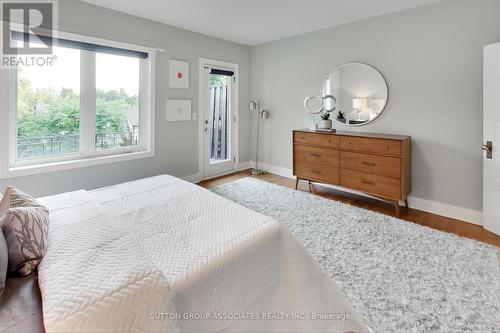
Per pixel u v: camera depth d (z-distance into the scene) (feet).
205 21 12.32
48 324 2.72
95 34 10.46
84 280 3.27
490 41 8.96
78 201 5.87
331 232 8.82
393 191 10.30
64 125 10.44
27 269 3.69
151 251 4.16
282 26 13.00
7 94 8.87
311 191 13.32
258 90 17.04
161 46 12.60
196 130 14.73
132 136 12.42
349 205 11.28
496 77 8.34
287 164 16.03
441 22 9.91
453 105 9.90
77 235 4.37
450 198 10.25
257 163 17.63
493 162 8.68
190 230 4.86
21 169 9.27
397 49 11.09
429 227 9.28
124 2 10.21
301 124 15.01
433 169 10.57
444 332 4.85
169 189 7.13
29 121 9.66
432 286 6.11
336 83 13.17
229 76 16.26
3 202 4.80
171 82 13.19
